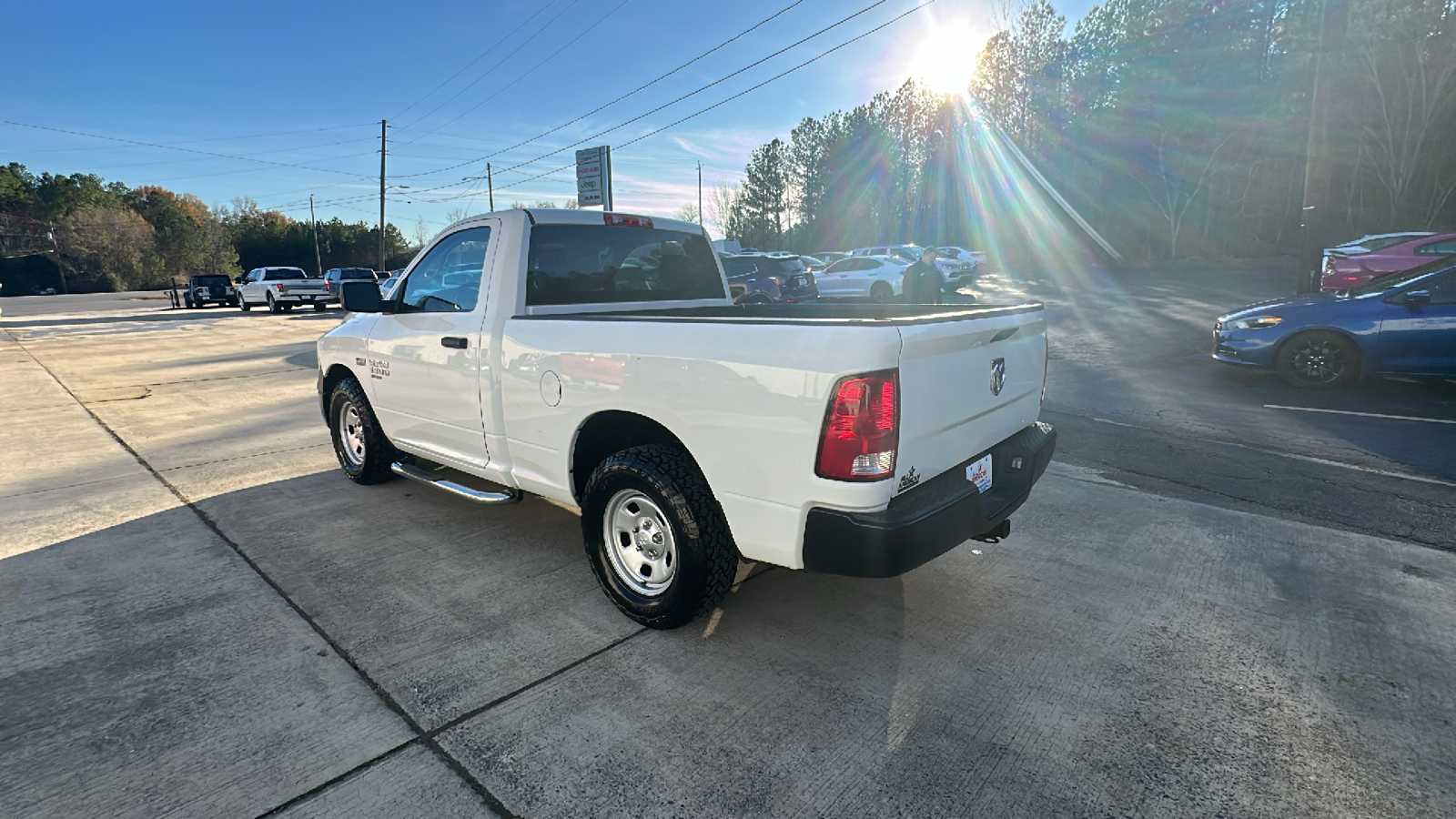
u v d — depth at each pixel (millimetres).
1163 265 34812
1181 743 2328
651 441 3307
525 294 3641
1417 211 32031
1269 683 2646
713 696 2604
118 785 2148
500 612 3246
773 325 2549
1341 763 2229
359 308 4262
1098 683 2662
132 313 29234
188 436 6719
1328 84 12055
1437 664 2752
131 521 4430
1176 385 8398
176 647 2938
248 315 26375
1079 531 4125
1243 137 35969
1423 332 7359
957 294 21391
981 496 3061
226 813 2043
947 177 48656
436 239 4203
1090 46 38594
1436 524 4172
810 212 62719
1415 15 29375
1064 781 2166
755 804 2078
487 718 2477
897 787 2143
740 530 2709
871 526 2400
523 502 4766
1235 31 34906
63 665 2801
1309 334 7926
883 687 2650
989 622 3123
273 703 2562
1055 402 7609
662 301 4312
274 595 3412
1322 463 5371
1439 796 2090
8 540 4117
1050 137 40969
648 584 3109
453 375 3885
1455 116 30328
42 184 90125
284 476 5387
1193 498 4672
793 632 3061
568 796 2111
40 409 8133
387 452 4887
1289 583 3445
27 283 69562
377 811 2055
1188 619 3125
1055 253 42594
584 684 2678
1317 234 12453
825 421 2400
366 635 3035
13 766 2227
